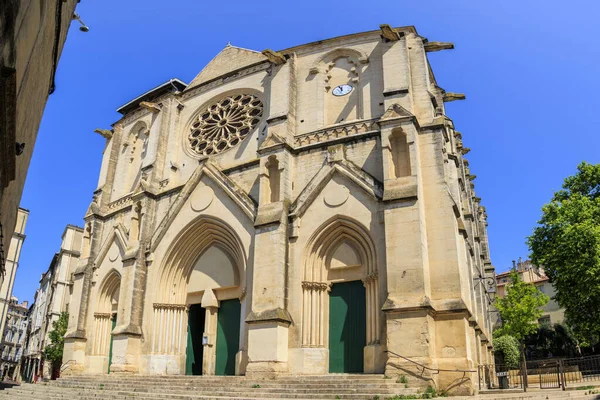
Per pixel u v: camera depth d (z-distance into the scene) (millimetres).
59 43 13750
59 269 63969
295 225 26469
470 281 30906
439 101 33844
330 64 31047
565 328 52906
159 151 35844
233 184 30062
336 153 26938
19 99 9836
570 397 17844
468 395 19984
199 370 31047
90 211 39688
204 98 36781
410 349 20969
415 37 28938
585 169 35188
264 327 24391
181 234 31469
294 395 19000
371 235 24344
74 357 35188
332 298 25578
